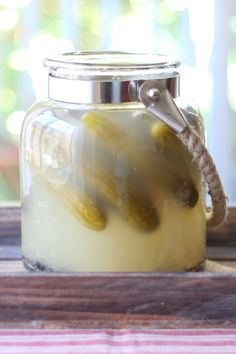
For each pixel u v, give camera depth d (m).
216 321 0.63
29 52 1.78
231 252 0.79
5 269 0.72
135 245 0.66
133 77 0.66
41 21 1.76
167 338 0.63
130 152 0.65
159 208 0.66
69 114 0.66
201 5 1.74
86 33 1.76
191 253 0.69
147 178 0.65
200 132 0.70
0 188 1.68
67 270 0.67
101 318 0.63
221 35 1.74
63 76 0.67
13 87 1.79
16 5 1.75
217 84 1.77
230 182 1.78
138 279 0.63
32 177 0.69
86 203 0.65
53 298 0.63
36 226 0.69
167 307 0.63
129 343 0.62
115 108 0.66
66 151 0.65
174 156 0.66
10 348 0.62
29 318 0.63
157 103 0.65
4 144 1.76
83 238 0.66
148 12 1.76
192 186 0.67
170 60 0.69
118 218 0.65
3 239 0.80
